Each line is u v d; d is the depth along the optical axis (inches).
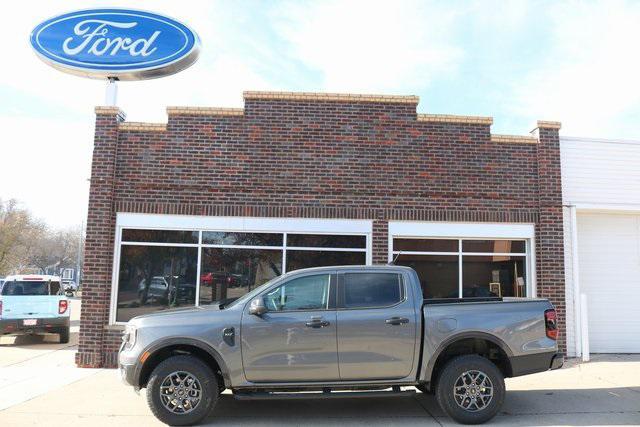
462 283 465.7
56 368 431.2
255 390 279.9
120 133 458.9
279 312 280.2
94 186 449.7
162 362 272.2
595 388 356.5
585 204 479.2
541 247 467.5
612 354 484.4
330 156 462.9
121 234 452.1
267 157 460.1
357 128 466.6
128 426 271.1
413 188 464.8
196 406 269.9
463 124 473.1
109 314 442.6
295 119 464.4
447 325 281.4
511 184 472.4
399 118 469.4
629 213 498.0
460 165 469.7
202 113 461.7
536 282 466.9
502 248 472.7
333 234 459.8
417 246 465.4
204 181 456.1
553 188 473.7
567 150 484.4
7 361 467.2
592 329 489.4
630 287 496.4
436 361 286.5
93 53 471.8
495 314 286.2
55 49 470.3
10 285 619.5
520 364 285.3
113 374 405.4
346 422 282.4
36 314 585.0
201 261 452.8
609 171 486.0
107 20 476.4
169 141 458.6
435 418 289.4
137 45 473.4
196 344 272.8
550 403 318.7
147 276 449.7
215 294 450.6
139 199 453.4
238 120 462.6
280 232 456.8
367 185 462.3
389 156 466.0
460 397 277.9
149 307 446.9
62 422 277.1
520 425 276.4
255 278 454.0
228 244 454.9
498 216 468.1
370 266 293.4
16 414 292.0
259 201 457.1
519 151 476.1
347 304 283.1
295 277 287.6
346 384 277.0
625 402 320.8
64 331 600.1
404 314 281.6
